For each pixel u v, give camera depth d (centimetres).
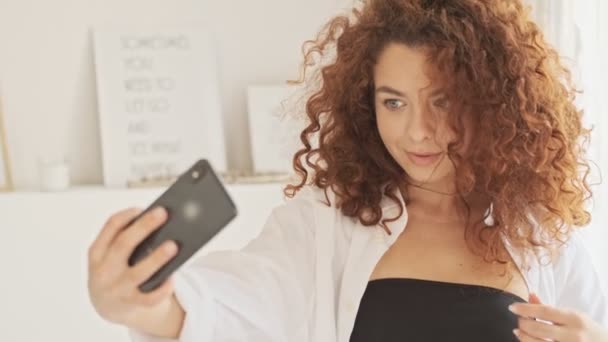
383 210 127
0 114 284
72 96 291
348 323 120
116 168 288
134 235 79
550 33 222
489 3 123
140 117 291
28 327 269
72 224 270
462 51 117
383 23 118
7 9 286
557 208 129
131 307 81
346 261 125
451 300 120
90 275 80
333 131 131
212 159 294
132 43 292
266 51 302
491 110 120
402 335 119
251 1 300
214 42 298
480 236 125
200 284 99
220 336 104
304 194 132
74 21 290
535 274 129
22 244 268
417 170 120
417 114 115
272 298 113
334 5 302
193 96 295
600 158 205
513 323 120
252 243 125
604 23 205
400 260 124
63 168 277
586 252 137
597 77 207
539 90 126
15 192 273
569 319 109
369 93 127
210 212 82
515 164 125
